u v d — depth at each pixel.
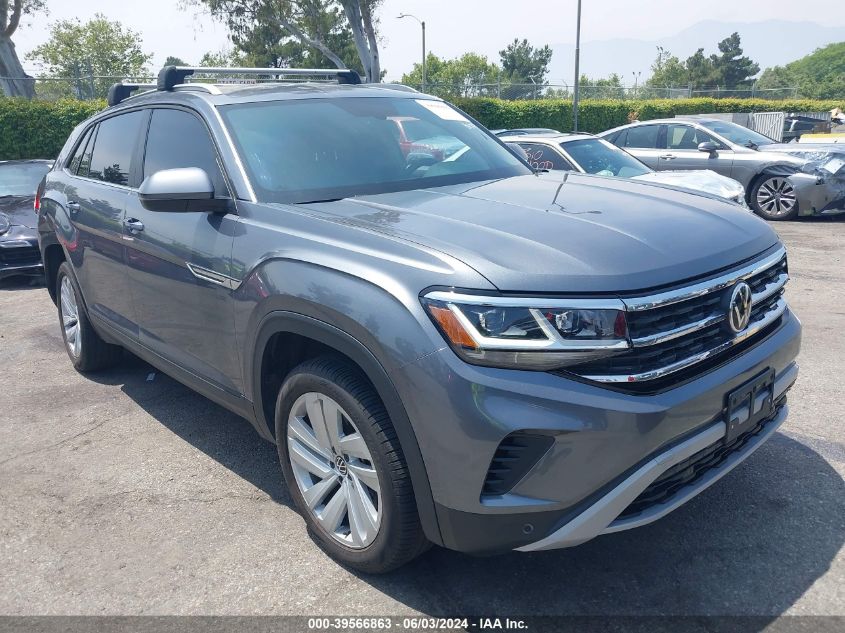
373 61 35.94
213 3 35.72
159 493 3.62
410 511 2.56
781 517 3.12
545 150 8.58
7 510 3.52
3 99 20.92
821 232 10.22
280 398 2.99
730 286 2.62
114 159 4.45
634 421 2.29
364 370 2.53
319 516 2.97
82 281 4.77
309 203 3.24
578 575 2.82
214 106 3.67
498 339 2.27
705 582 2.74
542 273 2.34
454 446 2.32
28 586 2.93
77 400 4.90
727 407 2.57
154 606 2.77
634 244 2.56
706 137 12.07
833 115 29.09
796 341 3.01
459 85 33.31
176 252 3.52
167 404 4.78
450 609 2.67
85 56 67.44
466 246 2.50
